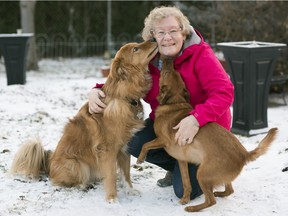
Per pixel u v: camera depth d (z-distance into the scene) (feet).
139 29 58.03
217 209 11.15
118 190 12.92
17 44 29.37
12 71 29.96
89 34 57.72
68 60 53.62
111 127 11.70
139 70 11.84
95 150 11.96
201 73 11.45
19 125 19.70
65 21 56.75
